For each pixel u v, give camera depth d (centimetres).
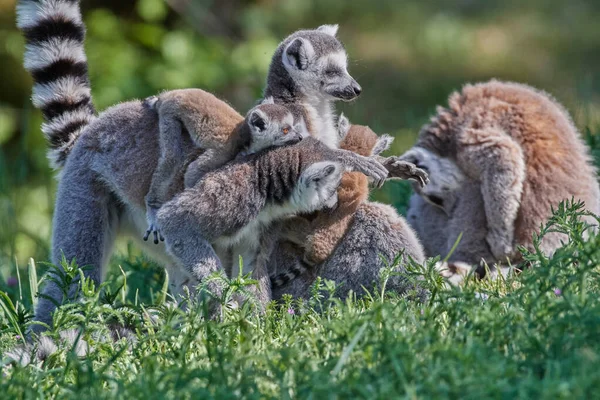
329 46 1109
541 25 3419
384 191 1600
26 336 948
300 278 1023
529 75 2986
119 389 666
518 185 1112
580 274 750
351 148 1059
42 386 748
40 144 2392
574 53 3136
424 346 676
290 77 1092
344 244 1010
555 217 918
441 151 1177
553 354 654
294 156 948
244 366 689
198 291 859
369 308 821
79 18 1148
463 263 1146
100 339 857
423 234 1234
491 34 3347
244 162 946
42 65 1118
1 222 1666
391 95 2872
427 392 605
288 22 3023
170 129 969
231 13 2656
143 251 1095
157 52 2492
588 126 1579
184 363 705
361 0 3484
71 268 905
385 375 634
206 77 2441
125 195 1018
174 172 966
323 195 948
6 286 1265
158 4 2448
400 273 891
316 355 719
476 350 648
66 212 1036
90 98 1145
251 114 947
